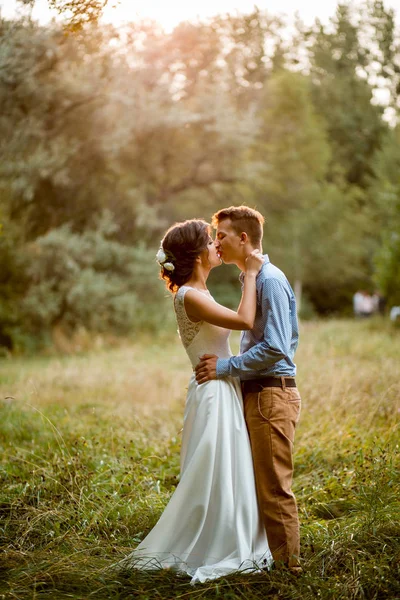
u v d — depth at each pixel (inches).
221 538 147.9
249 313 148.2
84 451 238.5
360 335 577.9
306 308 1188.5
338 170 1368.1
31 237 785.6
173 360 531.5
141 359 560.4
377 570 142.2
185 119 866.1
